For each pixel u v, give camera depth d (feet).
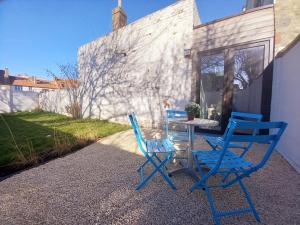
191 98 16.28
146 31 19.27
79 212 5.37
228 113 14.32
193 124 7.55
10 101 37.96
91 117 27.07
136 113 20.72
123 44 21.70
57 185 7.00
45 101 39.68
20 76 78.13
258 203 5.76
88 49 26.91
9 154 10.23
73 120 25.25
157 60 18.53
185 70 16.60
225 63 14.37
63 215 5.25
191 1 15.92
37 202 5.89
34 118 27.55
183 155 9.93
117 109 22.98
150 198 6.09
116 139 14.52
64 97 33.14
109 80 23.82
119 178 7.59
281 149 10.52
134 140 14.11
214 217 4.74
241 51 13.70
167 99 17.92
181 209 5.49
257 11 12.80
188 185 6.98
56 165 9.05
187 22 16.24
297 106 8.48
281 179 7.33
